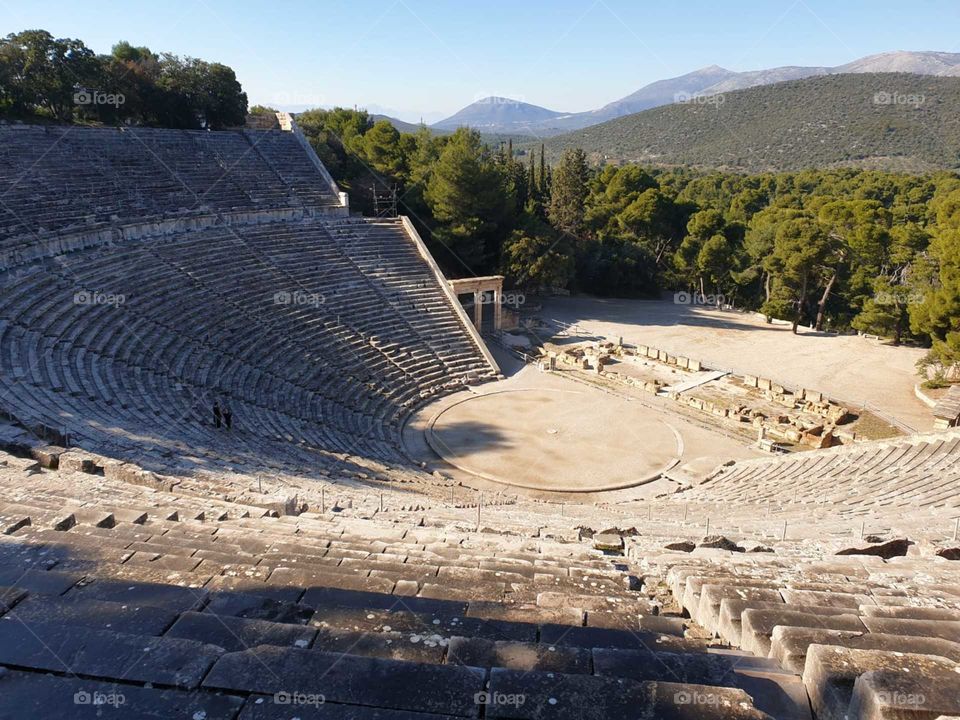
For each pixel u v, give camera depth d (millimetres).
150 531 9633
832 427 33750
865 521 15961
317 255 42625
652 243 76625
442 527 14344
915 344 51188
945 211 46500
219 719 3920
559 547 11773
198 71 54375
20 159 36469
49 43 46469
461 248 56406
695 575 8914
